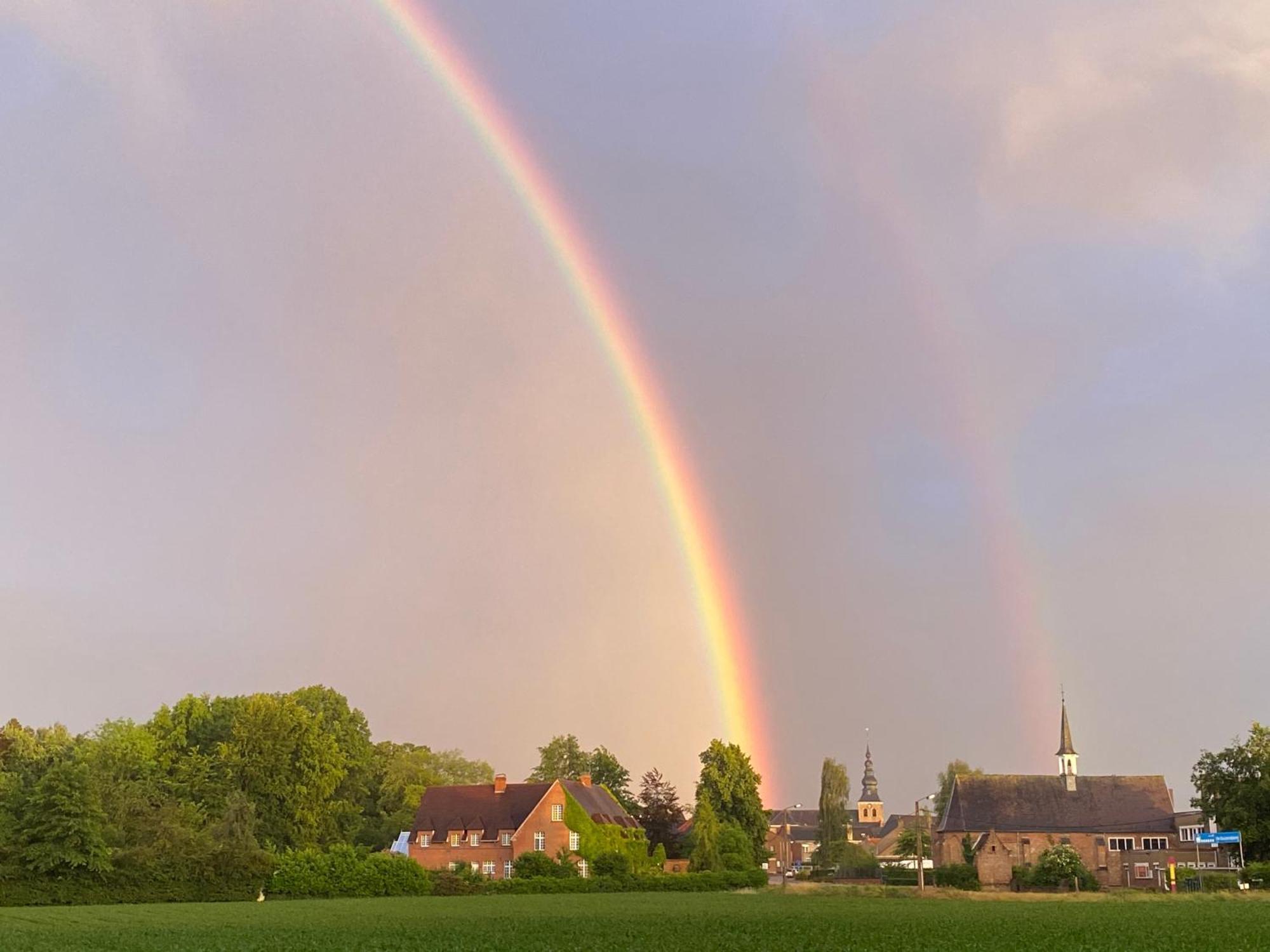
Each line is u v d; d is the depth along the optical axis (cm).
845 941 4459
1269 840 10206
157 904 7931
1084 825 12700
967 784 13175
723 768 12938
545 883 9744
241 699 12569
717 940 4525
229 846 8838
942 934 4781
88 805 7975
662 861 11819
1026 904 7325
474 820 11612
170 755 11756
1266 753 10319
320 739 11731
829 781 15038
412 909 7012
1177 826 12456
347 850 9162
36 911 6994
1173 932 4794
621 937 4681
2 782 8606
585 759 16350
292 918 6200
